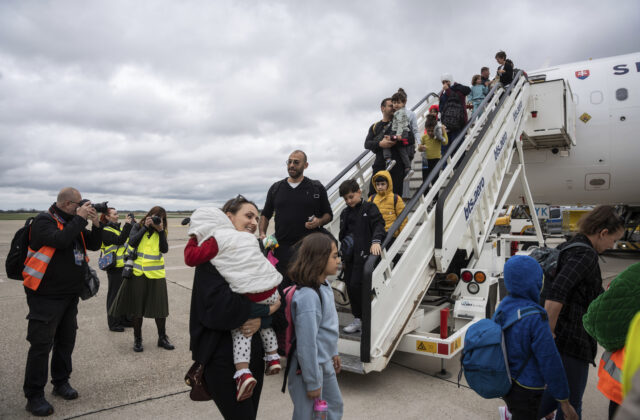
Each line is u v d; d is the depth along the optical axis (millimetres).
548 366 1989
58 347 3559
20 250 3277
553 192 10789
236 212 2307
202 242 1984
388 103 5395
